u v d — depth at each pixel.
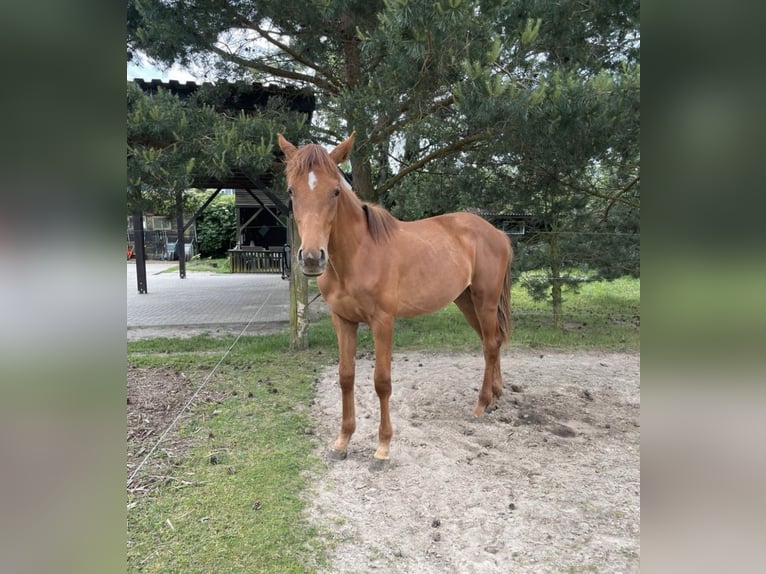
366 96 3.92
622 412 3.37
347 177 6.71
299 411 3.35
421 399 3.61
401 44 3.18
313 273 1.99
